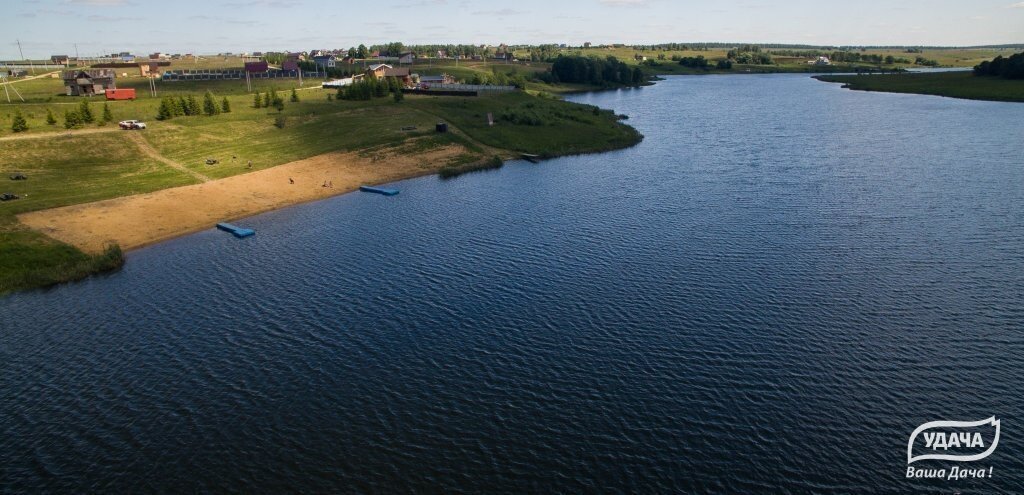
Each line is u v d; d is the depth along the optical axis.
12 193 93.25
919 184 107.00
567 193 107.69
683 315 62.25
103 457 43.91
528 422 46.91
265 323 62.16
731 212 93.69
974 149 135.50
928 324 59.41
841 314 61.59
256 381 52.34
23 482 41.69
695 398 49.31
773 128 172.88
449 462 42.91
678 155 138.38
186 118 146.62
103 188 100.06
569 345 57.25
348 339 58.84
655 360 54.53
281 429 46.44
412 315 63.28
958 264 72.62
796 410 47.66
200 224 92.88
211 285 71.38
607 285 69.31
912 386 50.22
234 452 44.16
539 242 83.00
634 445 44.38
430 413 48.00
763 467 42.19
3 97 182.38
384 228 90.75
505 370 53.50
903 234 82.62
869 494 39.91
